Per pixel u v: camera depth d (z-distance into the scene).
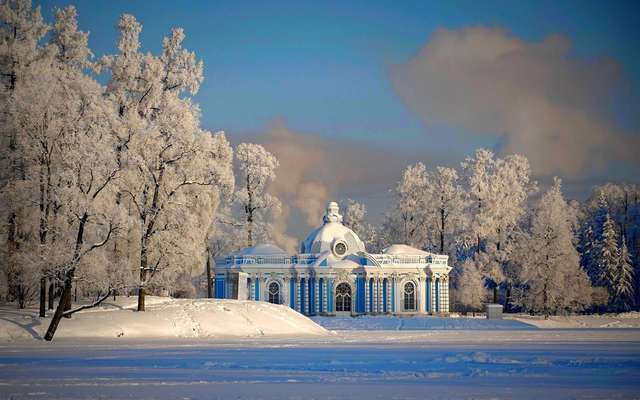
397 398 25.44
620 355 42.41
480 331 78.69
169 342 52.16
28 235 60.19
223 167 70.62
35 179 56.41
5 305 63.25
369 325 92.06
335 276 109.19
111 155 56.50
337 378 30.98
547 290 102.88
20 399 25.11
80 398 25.31
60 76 62.75
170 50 70.19
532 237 106.44
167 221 64.38
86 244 55.03
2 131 57.41
